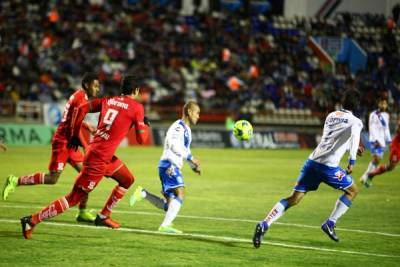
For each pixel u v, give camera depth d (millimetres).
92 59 73312
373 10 96938
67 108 22359
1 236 18734
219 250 18016
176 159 19984
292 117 78688
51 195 28344
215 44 83562
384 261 17469
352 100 19469
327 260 17312
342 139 19188
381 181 40906
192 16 86625
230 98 77125
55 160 22812
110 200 20375
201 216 24188
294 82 82938
